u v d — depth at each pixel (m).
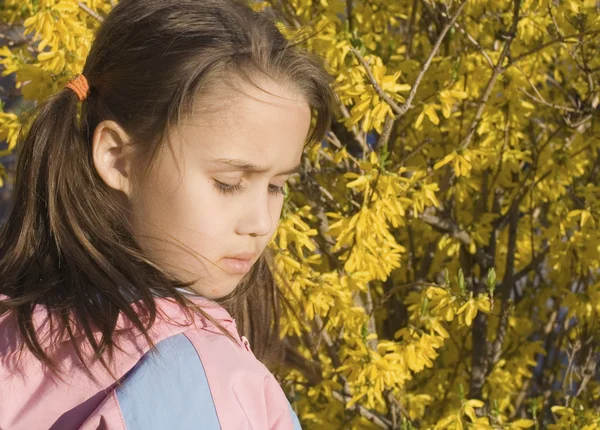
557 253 2.97
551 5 2.68
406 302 2.71
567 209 2.99
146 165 0.98
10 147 2.37
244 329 1.50
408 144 3.24
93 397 0.91
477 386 3.25
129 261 0.98
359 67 2.34
